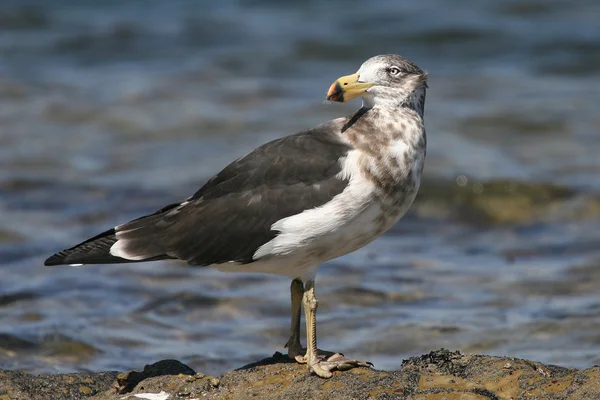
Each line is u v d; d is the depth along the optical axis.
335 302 13.18
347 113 23.05
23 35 29.97
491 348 11.55
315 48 28.66
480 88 25.28
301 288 9.75
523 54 28.16
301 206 9.09
